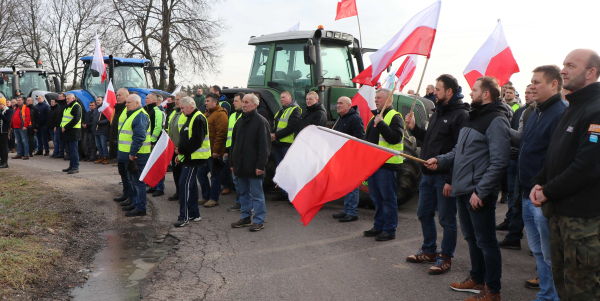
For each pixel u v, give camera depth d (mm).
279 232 5180
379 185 4805
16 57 28516
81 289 3494
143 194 5930
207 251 4473
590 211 2283
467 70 5750
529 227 3080
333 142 3217
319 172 3189
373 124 4965
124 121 6016
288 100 6496
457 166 3281
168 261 4168
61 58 29094
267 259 4227
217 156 6449
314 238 4934
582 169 2252
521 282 3660
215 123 6465
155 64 23453
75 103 9016
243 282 3650
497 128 3068
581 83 2389
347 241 4820
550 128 2900
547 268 3012
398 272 3887
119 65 11727
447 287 3547
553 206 2447
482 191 3023
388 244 4707
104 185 7766
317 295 3393
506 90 6461
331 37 7223
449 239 3836
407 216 5961
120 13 22891
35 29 28625
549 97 2918
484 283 3406
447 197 3766
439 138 3777
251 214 5789
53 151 12508
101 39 22906
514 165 5055
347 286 3568
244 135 5207
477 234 3178
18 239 4449
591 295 2311
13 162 10789
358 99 6336
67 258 4152
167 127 7652
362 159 3133
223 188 7684
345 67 7668
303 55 7250
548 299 3016
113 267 4020
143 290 3479
